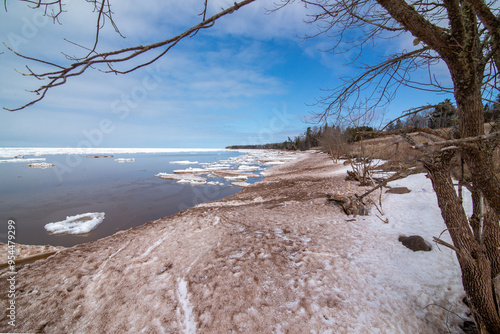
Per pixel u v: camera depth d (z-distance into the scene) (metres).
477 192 2.21
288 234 5.71
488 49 1.88
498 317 2.25
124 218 9.02
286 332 3.02
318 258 4.55
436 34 1.45
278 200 9.71
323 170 17.81
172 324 3.25
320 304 3.41
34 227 8.12
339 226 6.17
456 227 2.19
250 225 6.50
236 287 3.83
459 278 3.64
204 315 3.34
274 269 4.25
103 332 3.19
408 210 6.57
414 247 4.62
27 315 3.45
